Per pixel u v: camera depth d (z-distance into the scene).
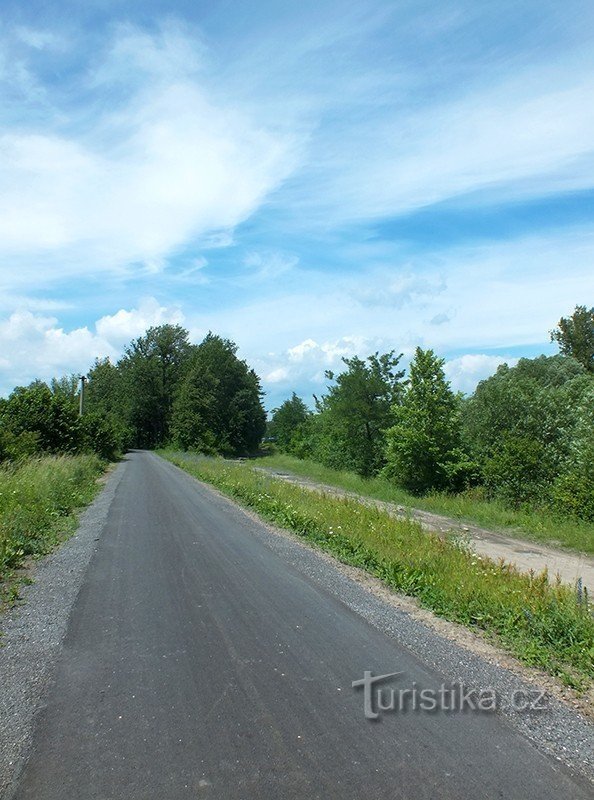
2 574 8.39
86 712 4.28
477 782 3.48
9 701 4.45
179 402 69.25
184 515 15.17
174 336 94.25
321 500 18.02
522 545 14.70
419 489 26.25
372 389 35.53
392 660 5.40
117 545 10.84
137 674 4.97
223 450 78.25
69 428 29.70
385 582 8.56
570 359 37.66
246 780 3.45
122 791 3.33
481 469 24.09
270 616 6.64
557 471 20.67
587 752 3.90
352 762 3.66
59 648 5.57
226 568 9.07
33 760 3.65
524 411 24.23
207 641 5.79
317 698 4.55
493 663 5.50
